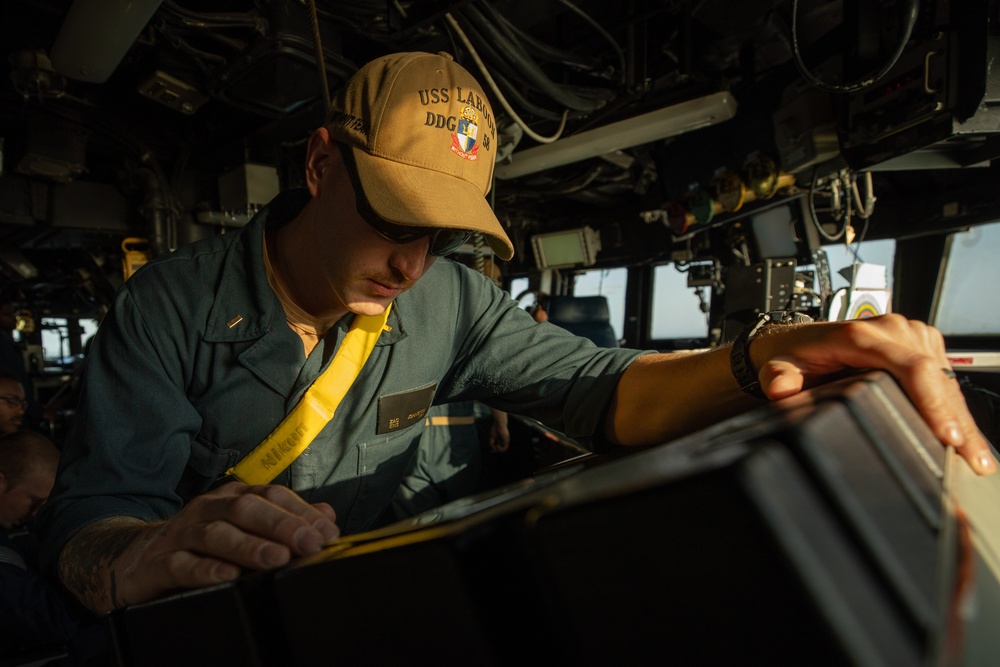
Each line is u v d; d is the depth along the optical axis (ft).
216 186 12.06
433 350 3.46
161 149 11.80
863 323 1.78
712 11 7.81
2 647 5.00
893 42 6.42
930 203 11.95
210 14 7.00
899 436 1.14
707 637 0.70
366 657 0.97
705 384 2.40
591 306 16.89
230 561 1.29
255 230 3.00
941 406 1.40
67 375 23.49
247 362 2.91
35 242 14.78
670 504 0.71
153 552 1.48
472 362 3.61
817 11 8.20
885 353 1.55
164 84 8.45
